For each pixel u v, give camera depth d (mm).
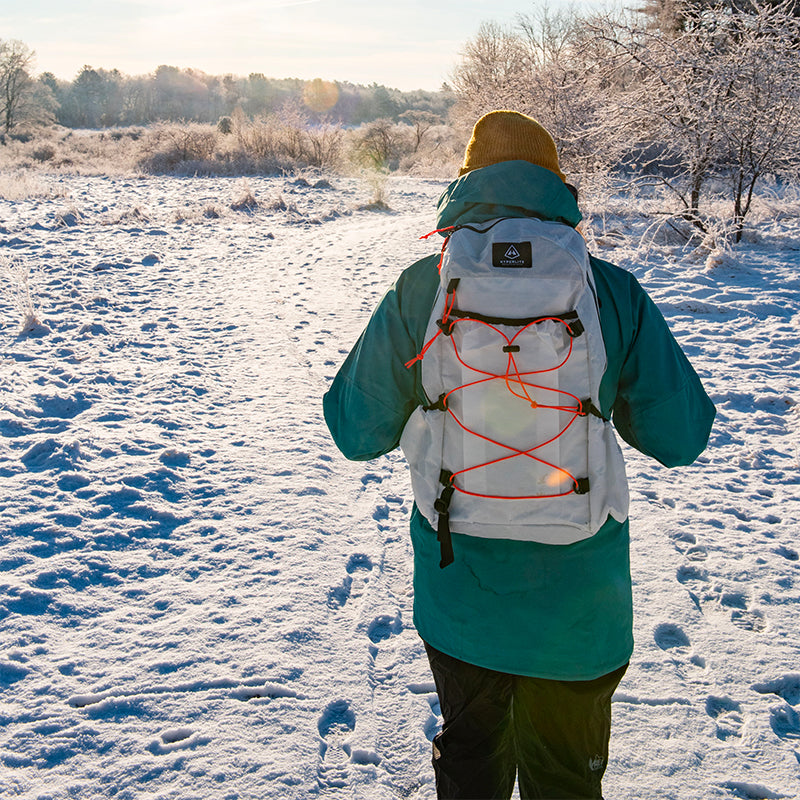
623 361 1640
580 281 1530
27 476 4148
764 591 3240
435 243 11805
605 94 11984
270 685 2588
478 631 1619
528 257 1522
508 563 1595
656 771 2270
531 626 1599
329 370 6191
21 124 61125
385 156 35312
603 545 1615
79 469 4250
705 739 2400
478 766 1660
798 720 2514
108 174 24359
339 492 4191
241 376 6027
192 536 3641
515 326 1501
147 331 7180
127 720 2426
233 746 2324
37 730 2365
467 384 1528
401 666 2762
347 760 2322
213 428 4996
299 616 3002
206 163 25625
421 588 1729
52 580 3201
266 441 4781
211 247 11992
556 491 1531
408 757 2342
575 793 1700
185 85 122062
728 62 10578
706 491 4262
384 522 3904
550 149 1737
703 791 2201
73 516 3727
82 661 2703
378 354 1686
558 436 1519
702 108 10750
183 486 4141
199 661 2713
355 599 3193
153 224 14070
